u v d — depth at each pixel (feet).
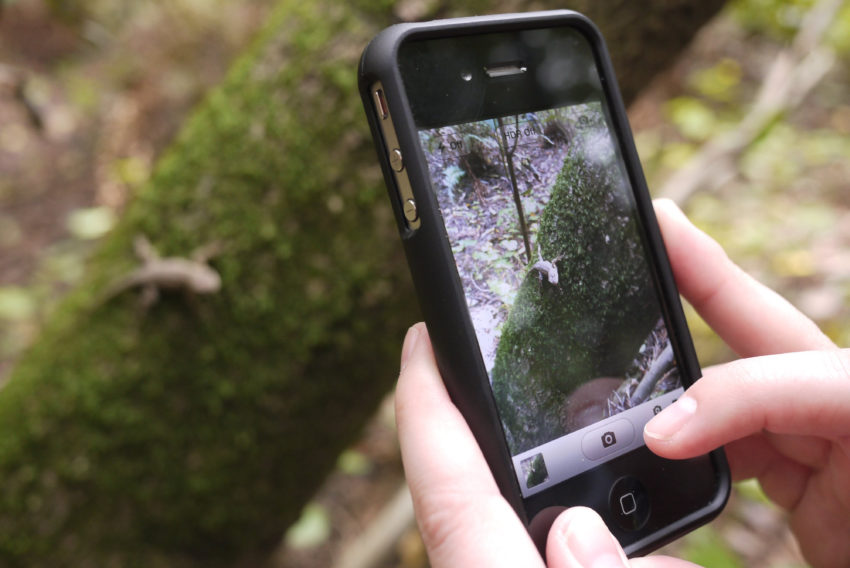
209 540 1.07
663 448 0.85
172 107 2.16
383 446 1.76
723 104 2.49
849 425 0.84
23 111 2.46
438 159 0.86
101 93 2.46
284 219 1.06
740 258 2.00
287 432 1.07
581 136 0.91
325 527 1.53
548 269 0.89
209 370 1.05
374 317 1.07
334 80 1.05
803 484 1.00
